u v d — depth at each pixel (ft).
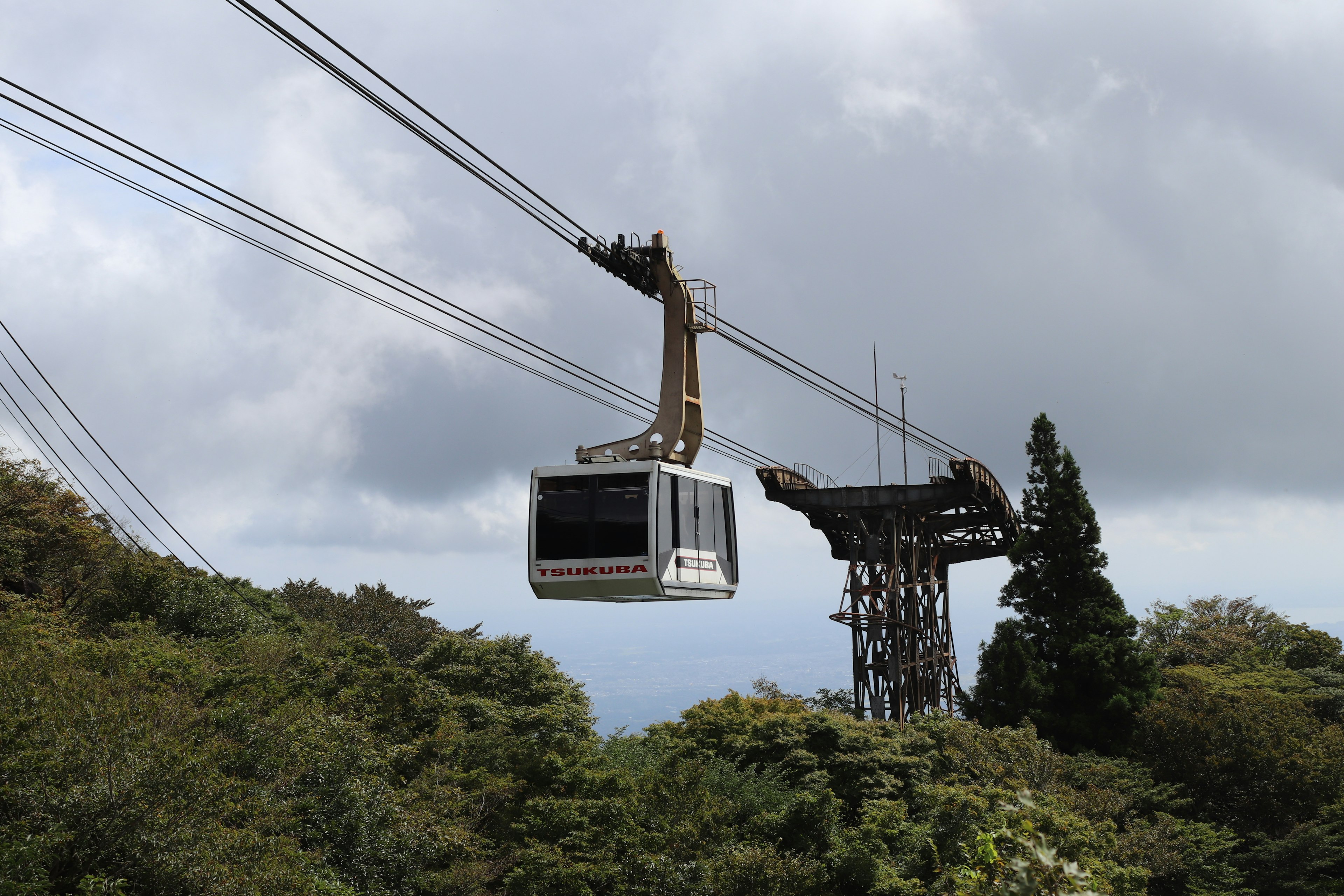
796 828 114.93
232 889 67.31
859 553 228.02
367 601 220.84
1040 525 215.10
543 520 79.41
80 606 138.10
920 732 159.12
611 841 103.55
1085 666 196.34
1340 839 152.76
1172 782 171.32
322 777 88.58
